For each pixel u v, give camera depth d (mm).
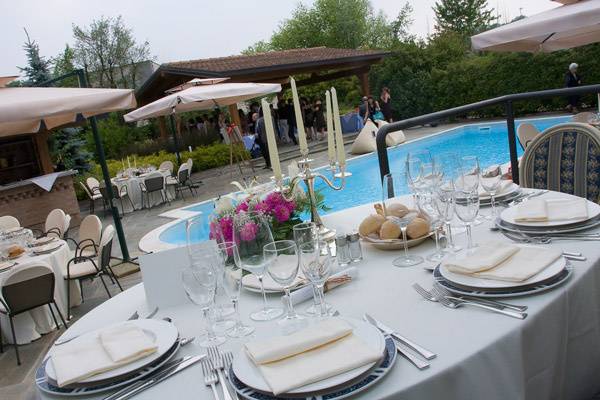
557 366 1221
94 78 28531
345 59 15312
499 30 4402
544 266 1282
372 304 1318
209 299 1250
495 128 13406
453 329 1118
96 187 10992
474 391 1008
